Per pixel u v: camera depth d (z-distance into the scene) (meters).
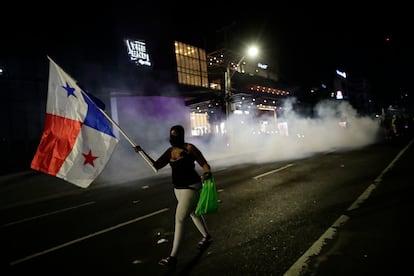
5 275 4.04
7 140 18.75
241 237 4.64
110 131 4.30
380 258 3.59
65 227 6.14
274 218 5.46
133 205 7.56
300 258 3.77
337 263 3.56
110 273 3.84
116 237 5.19
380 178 8.16
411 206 5.42
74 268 4.08
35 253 4.78
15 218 7.55
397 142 18.50
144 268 3.89
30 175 16.03
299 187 7.96
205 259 3.97
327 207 5.87
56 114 4.33
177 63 29.69
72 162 4.23
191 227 5.30
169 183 10.55
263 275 3.43
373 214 5.20
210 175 3.97
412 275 3.15
